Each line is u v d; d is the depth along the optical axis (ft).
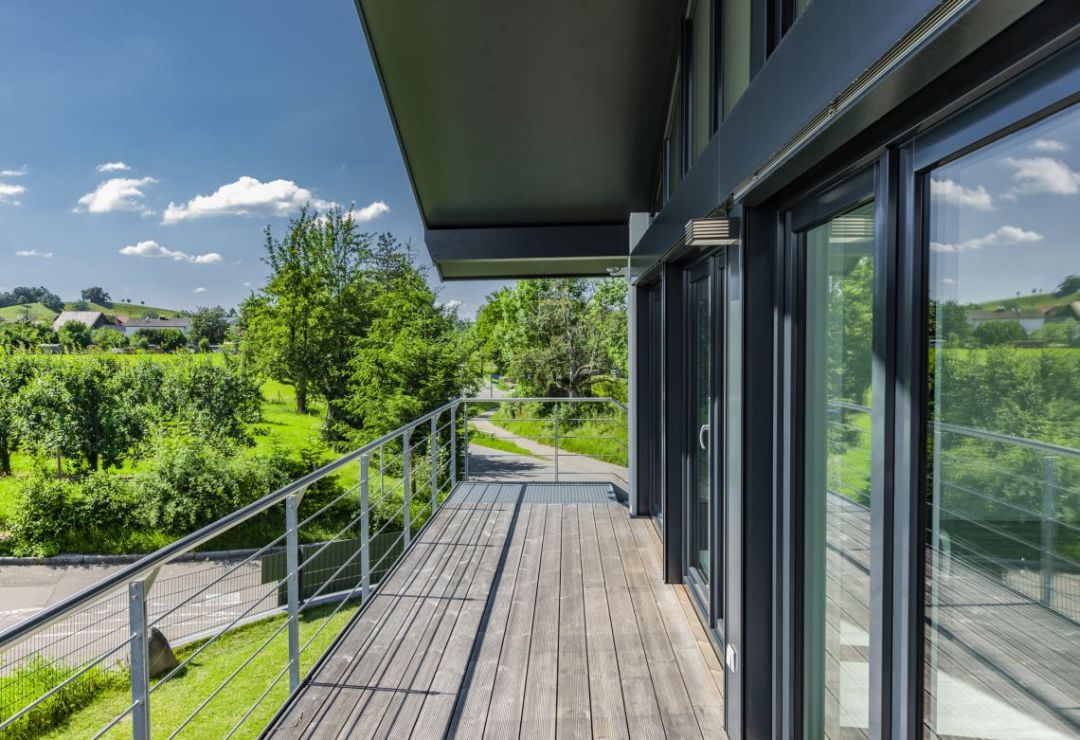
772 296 6.91
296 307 73.82
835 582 5.69
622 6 12.12
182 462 56.54
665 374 12.55
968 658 3.62
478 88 13.91
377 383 57.98
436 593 12.00
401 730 7.79
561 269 21.27
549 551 14.39
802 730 6.57
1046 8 2.60
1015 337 3.14
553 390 67.41
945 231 3.77
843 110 3.95
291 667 8.53
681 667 9.32
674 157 14.21
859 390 5.14
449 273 21.38
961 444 3.63
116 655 29.37
